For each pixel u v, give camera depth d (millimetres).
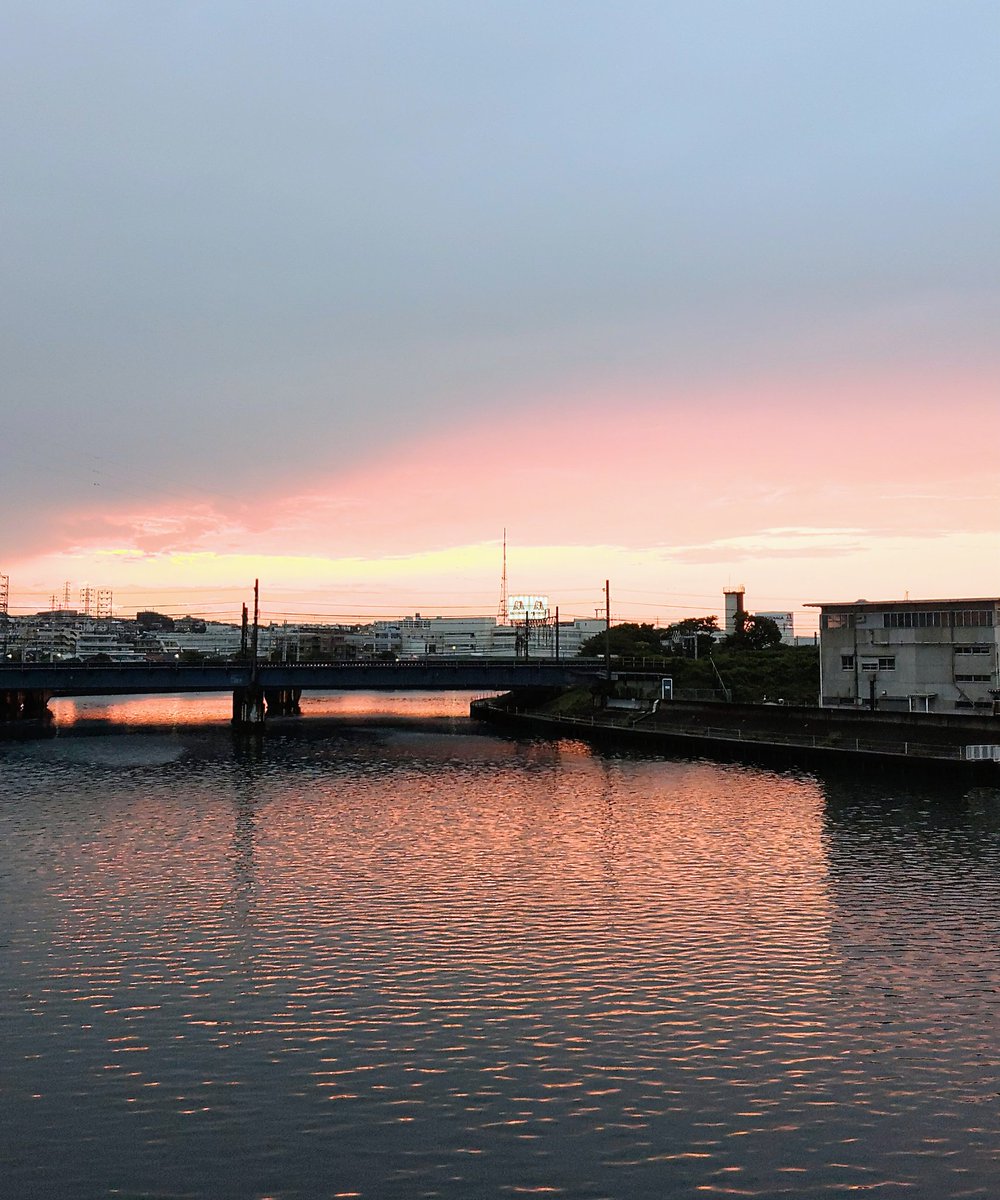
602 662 165250
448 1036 35250
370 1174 27203
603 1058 33625
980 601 107938
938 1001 38156
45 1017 36656
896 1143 28641
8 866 58094
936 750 92562
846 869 57531
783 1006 37750
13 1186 26656
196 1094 31250
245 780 93188
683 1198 26250
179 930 46438
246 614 192250
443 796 84062
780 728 113312
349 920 48188
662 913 49250
